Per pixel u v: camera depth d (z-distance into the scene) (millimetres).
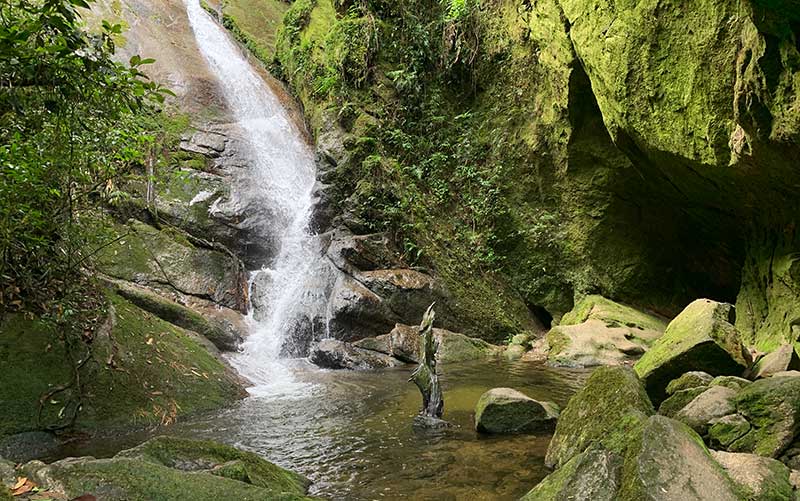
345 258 11719
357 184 13281
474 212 13758
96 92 4801
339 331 10906
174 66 16062
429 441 5707
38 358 6102
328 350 10273
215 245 11641
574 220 13148
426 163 14203
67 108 5191
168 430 6133
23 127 5332
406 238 12672
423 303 11750
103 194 8047
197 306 10383
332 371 9820
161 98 4988
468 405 7203
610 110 9992
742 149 7137
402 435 5938
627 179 12203
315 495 4426
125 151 6555
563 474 3908
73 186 6469
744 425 4480
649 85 8602
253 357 9883
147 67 15469
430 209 13609
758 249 9336
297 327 10859
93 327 6828
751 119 6500
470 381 8742
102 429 5934
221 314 10633
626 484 3492
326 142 14312
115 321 7250
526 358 11055
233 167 13656
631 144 10289
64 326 6484
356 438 5859
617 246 12984
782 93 5887
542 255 13484
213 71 16969
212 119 14961
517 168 13742
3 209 5445
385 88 15031
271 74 18719
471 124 14641
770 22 5527
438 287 12062
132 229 10383
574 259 13234
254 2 21844
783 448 4176
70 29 4188
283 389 8234
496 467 4930
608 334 10930
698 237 12242
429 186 14008
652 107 8695
